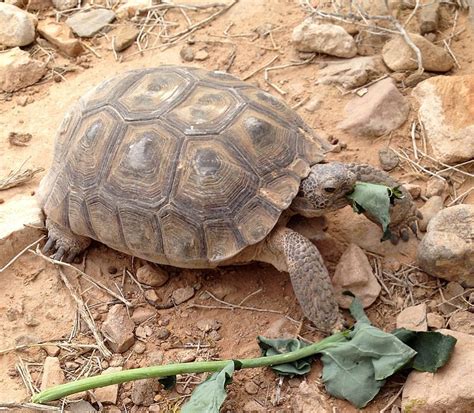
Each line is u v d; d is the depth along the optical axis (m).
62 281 0.63
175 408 0.53
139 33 0.89
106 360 0.57
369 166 0.60
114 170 0.58
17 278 0.63
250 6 0.90
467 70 0.77
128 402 0.54
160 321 0.59
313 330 0.56
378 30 0.81
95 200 0.59
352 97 0.75
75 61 0.87
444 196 0.66
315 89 0.77
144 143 0.58
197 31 0.89
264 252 0.57
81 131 0.62
